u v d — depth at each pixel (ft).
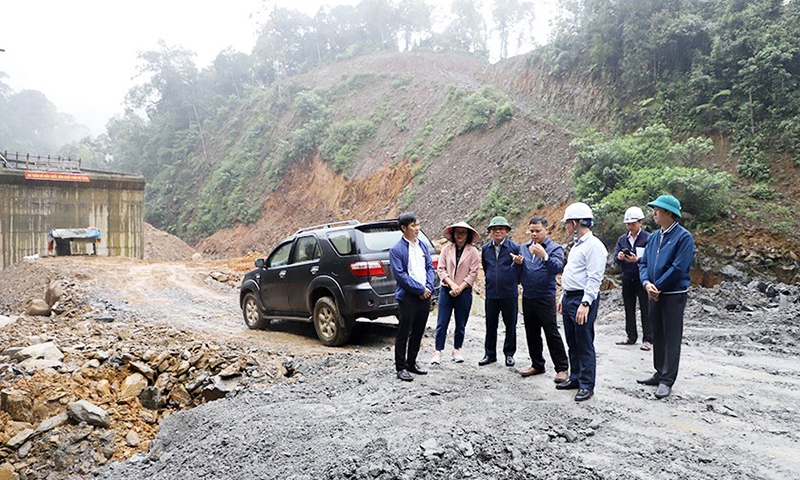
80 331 30.40
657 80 93.91
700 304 34.68
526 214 92.32
